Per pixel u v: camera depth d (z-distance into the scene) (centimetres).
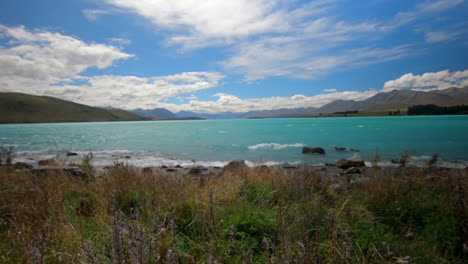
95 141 3747
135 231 297
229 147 2800
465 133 3872
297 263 238
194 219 381
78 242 313
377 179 662
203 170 1389
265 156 2142
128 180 611
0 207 429
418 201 489
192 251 315
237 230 351
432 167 744
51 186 575
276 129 6481
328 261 269
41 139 4141
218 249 304
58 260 294
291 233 289
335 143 3023
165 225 376
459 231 381
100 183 622
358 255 302
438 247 362
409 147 2461
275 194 561
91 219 423
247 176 739
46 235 343
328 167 1578
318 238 296
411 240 376
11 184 580
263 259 287
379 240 338
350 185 727
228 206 452
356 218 412
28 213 425
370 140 3212
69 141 3744
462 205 441
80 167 908
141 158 2095
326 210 425
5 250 309
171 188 542
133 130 7362
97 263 259
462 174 702
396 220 444
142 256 243
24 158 1978
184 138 4125
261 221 367
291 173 749
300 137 3969
